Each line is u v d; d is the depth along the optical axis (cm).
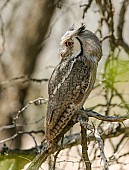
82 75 1068
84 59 1071
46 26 1716
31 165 1043
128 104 1188
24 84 1695
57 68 1088
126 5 1356
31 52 1733
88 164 1018
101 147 908
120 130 1231
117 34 1338
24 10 1733
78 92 1066
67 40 1071
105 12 1388
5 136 1678
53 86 1079
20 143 1695
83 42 1062
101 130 1233
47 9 1702
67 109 1057
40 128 1534
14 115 1686
